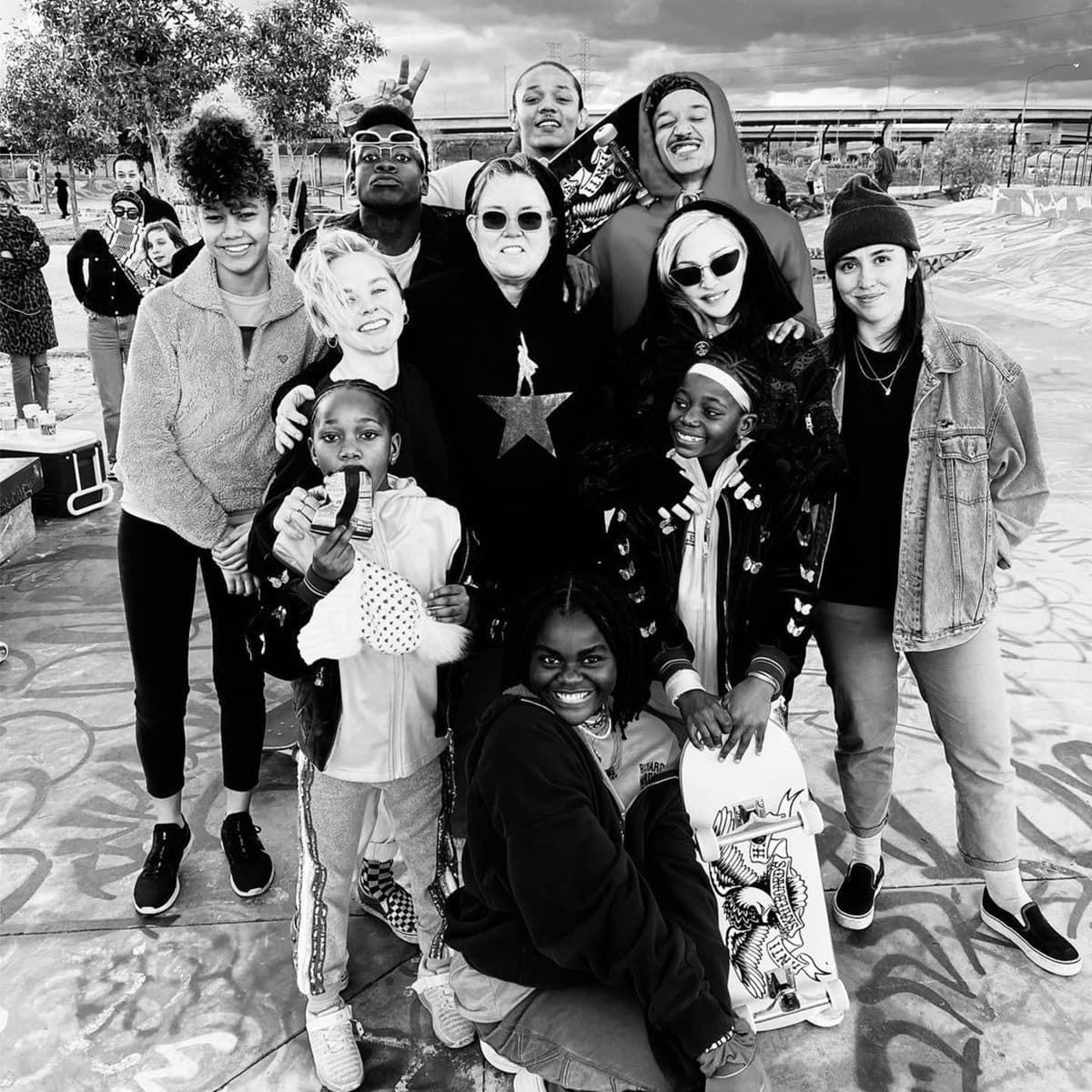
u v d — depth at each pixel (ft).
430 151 9.78
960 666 7.31
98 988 7.50
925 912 8.25
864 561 7.36
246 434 7.45
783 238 8.81
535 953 5.78
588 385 7.86
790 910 6.89
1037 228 58.70
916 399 6.89
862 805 7.93
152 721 8.17
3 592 15.15
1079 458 20.57
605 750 6.50
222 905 8.44
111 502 19.34
